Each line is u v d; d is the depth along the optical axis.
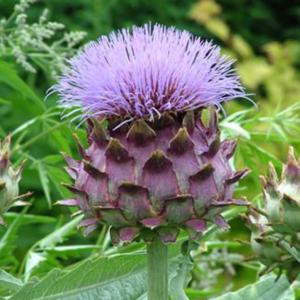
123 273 0.40
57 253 0.50
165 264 0.38
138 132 0.36
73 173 0.37
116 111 0.37
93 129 0.37
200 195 0.36
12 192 0.40
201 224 0.36
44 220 0.51
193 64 0.37
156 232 0.36
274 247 0.40
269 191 0.39
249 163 0.52
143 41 0.37
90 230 0.36
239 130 0.50
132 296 0.40
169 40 0.37
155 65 0.36
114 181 0.36
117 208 0.35
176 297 0.39
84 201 0.36
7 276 0.40
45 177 0.51
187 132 0.36
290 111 0.52
